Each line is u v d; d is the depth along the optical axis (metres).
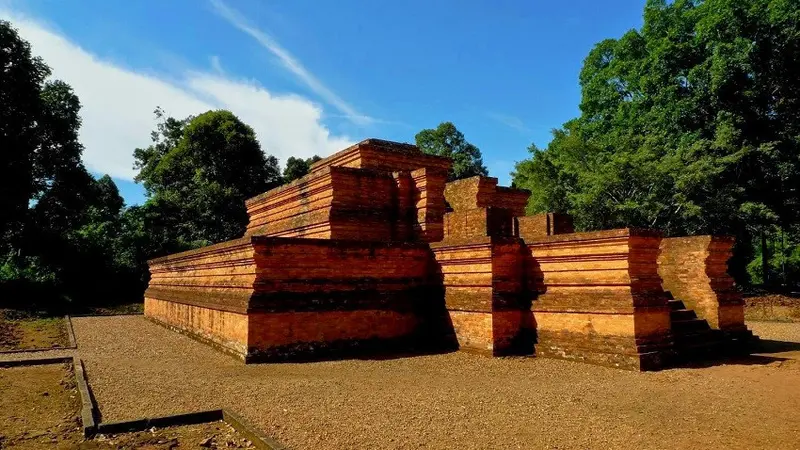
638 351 11.22
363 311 14.24
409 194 17.78
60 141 34.75
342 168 16.98
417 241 16.98
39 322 24.70
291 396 8.94
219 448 6.64
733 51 29.14
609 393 9.13
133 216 42.12
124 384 10.22
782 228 34.38
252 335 12.65
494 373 10.98
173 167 44.31
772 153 29.39
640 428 7.11
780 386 9.72
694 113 31.05
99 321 25.20
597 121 37.09
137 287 38.75
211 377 10.80
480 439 6.64
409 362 12.42
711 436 6.79
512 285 13.55
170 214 42.62
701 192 29.45
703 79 30.08
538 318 13.19
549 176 36.91
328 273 13.95
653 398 8.79
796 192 31.19
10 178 31.36
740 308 15.57
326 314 13.64
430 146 53.56
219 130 43.56
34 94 31.66
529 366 11.69
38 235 35.06
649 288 11.89
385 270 14.88
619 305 11.56
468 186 17.86
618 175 29.17
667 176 28.52
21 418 8.17
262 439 6.57
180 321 20.03
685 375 10.68
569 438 6.68
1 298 30.67
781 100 30.83
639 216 29.66
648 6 34.25
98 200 42.09
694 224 29.81
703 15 31.59
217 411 7.97
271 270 13.16
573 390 9.35
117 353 14.64
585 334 12.18
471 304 13.62
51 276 33.16
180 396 9.09
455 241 14.25
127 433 7.30
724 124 28.62
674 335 13.30
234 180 44.81
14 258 34.28
